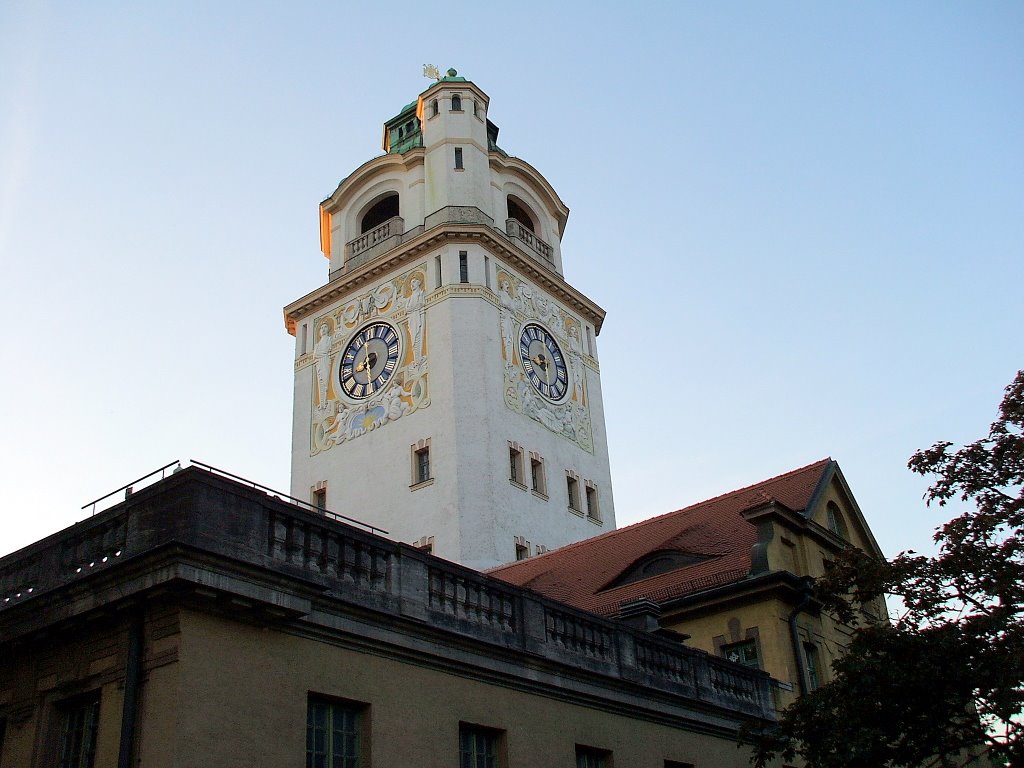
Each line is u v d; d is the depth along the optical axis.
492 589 21.53
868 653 23.05
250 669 16.50
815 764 21.89
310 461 57.72
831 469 38.78
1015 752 21.22
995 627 20.83
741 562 33.44
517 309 58.50
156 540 16.48
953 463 23.06
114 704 16.05
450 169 61.38
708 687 26.78
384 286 59.38
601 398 62.97
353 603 18.20
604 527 58.09
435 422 53.47
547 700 21.95
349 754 17.84
